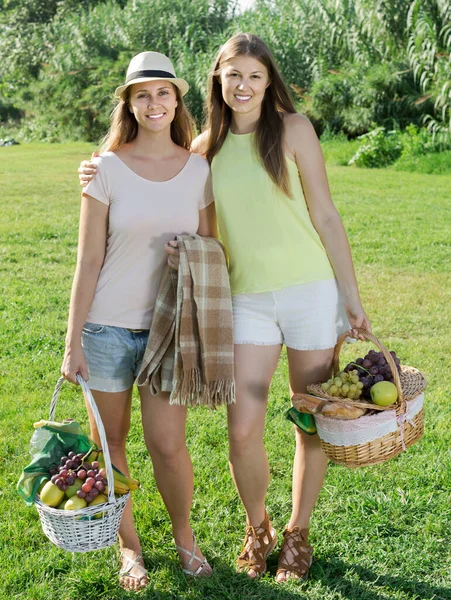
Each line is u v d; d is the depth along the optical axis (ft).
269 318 9.47
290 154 9.25
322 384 9.23
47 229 30.89
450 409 14.03
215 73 9.49
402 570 9.48
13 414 13.99
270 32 68.54
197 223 9.33
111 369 9.17
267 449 12.57
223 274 9.13
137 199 8.91
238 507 10.89
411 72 60.70
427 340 18.07
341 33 66.44
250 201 9.26
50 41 103.76
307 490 9.75
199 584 9.21
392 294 21.80
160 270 9.12
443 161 50.39
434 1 57.52
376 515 10.50
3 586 9.05
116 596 9.03
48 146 79.30
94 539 8.29
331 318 9.48
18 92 97.91
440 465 11.78
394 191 41.24
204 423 13.56
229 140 9.55
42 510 8.25
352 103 62.49
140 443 12.79
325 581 9.32
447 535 10.17
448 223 31.83
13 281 23.13
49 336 18.25
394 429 8.87
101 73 80.02
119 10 86.02
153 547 10.00
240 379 9.40
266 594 9.04
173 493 9.37
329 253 9.48
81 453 8.91
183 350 8.93
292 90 65.77
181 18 80.23
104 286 9.09
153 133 9.07
